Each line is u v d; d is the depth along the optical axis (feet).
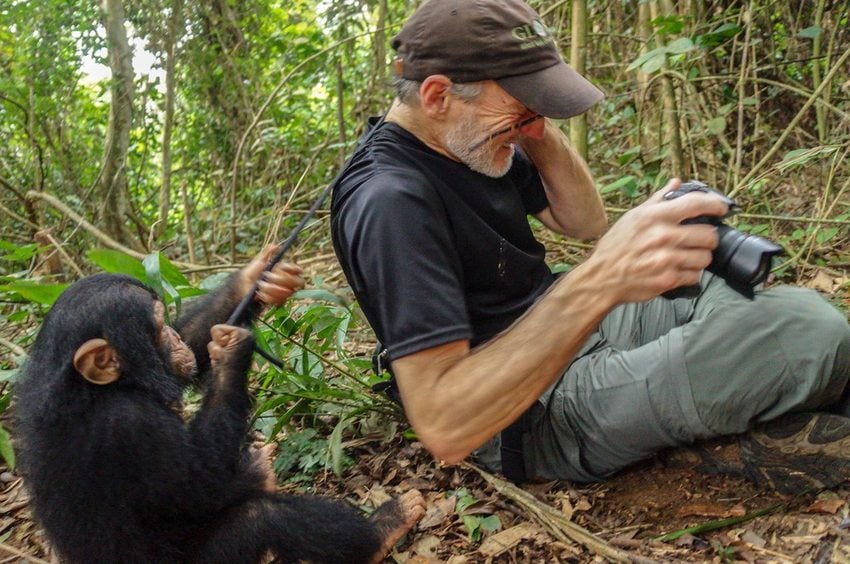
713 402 3.27
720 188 7.04
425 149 3.15
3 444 3.61
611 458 3.61
